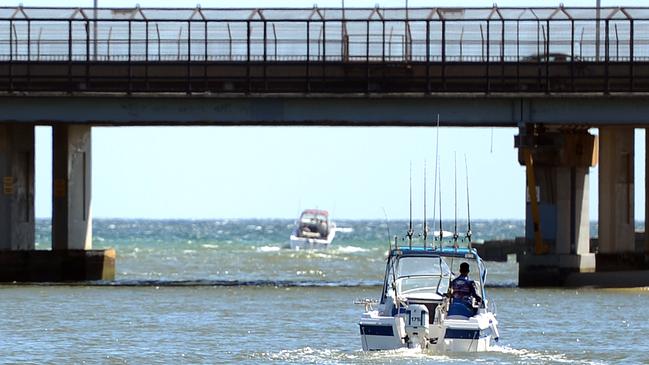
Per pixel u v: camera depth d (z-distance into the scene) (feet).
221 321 453.58
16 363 353.72
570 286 615.57
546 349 380.99
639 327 439.22
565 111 601.21
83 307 498.28
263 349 380.58
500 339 406.00
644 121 599.16
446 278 362.12
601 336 414.62
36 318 458.09
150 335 413.80
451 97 599.16
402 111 603.67
